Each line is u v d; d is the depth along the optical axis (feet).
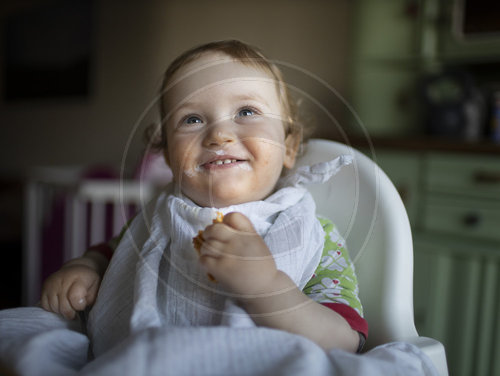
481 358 4.33
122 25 10.32
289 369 1.11
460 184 4.54
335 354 1.28
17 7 12.83
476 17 5.08
